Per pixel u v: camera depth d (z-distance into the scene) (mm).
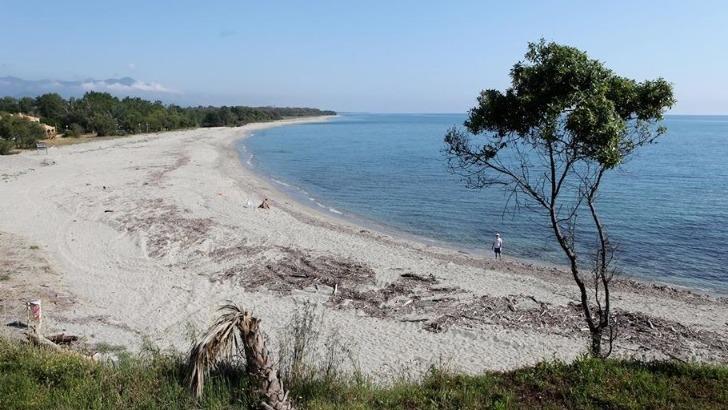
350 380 9742
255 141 112125
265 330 16344
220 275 22031
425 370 14031
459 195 46906
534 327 17531
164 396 8125
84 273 21719
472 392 8461
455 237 33031
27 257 23188
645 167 67750
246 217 32906
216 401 7934
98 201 35750
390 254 26203
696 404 8047
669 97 9859
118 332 15922
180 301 19047
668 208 40656
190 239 26891
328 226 33188
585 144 9539
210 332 8094
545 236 32875
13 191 39031
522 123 10344
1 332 14484
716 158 79188
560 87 9703
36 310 15000
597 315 18719
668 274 25891
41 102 105625
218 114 166000
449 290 20812
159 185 43156
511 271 24891
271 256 24578
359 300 19609
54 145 76562
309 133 149750
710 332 17812
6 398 7977
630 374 8992
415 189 50438
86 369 9430
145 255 24422
